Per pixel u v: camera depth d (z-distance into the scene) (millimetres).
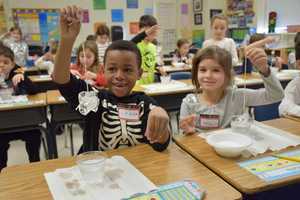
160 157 1133
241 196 858
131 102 1340
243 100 1709
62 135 3646
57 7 6102
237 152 1107
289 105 1762
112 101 1345
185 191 863
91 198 846
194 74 1768
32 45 6035
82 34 6281
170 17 6938
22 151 3244
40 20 6051
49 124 2543
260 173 991
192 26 6992
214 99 1717
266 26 5438
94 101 1240
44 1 6012
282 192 1188
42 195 875
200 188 881
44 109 2438
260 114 2043
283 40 4762
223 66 1663
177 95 2922
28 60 5305
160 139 1137
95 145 1322
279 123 1543
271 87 1513
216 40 3783
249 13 5727
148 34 2824
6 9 5809
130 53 1298
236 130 1362
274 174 981
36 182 954
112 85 1330
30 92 2697
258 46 1468
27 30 6020
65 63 1154
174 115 3523
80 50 2682
